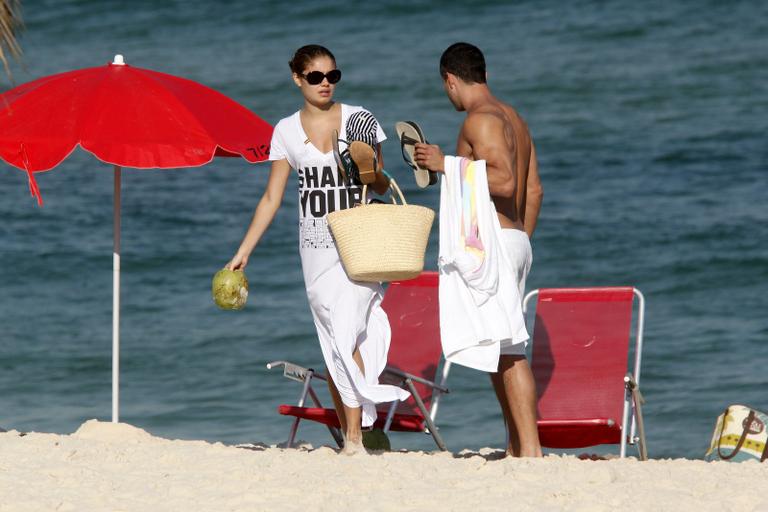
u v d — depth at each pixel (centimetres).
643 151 7981
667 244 6128
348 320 2025
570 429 2281
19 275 5844
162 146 2208
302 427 3734
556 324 2533
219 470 1942
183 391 4200
